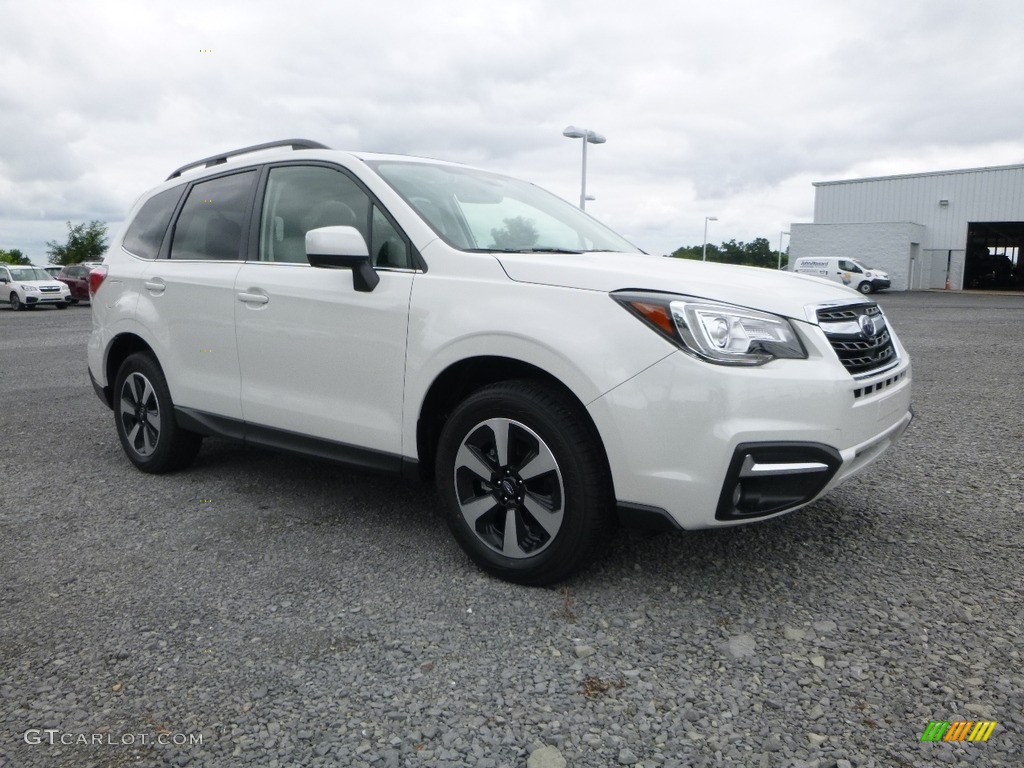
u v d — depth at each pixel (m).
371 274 3.33
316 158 3.82
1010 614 2.77
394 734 2.13
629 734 2.12
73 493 4.30
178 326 4.24
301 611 2.84
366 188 3.55
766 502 2.66
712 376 2.59
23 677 2.42
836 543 3.43
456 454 3.11
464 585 3.04
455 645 2.59
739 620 2.74
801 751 2.04
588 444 2.80
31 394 7.72
